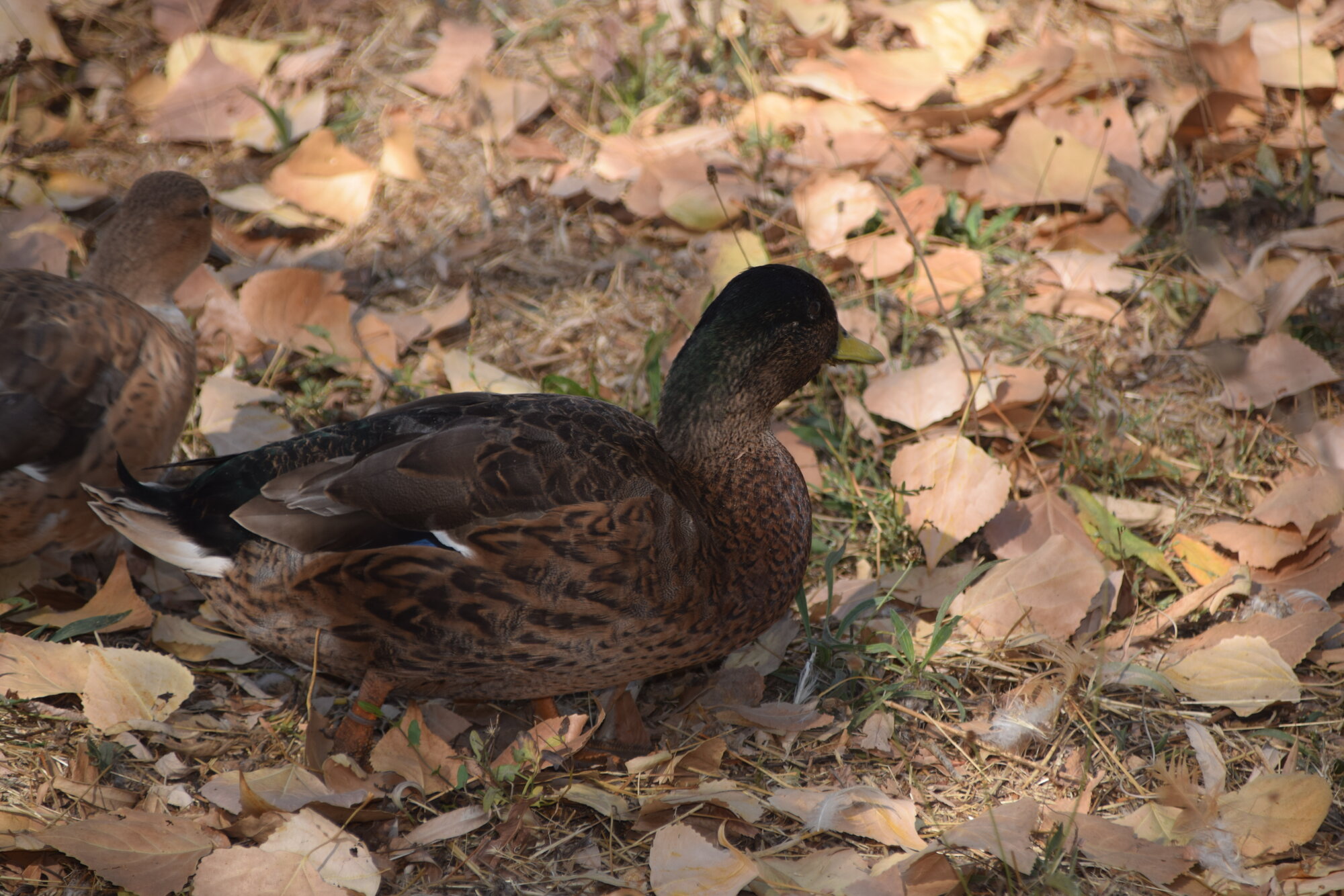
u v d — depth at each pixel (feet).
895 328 27.35
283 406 25.35
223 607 17.99
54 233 27.68
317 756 17.83
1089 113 31.78
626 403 25.43
